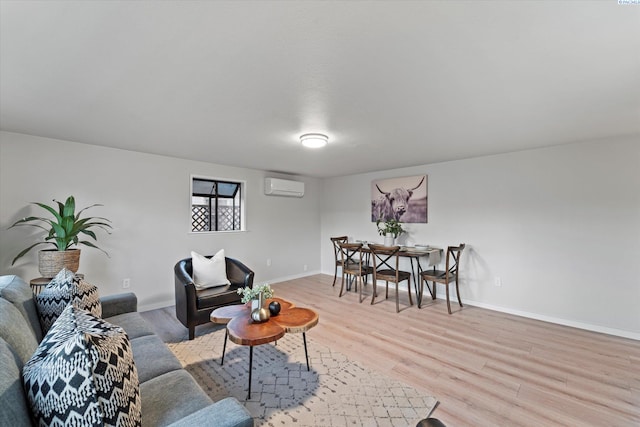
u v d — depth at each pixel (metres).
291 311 2.44
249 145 3.30
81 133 2.87
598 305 3.09
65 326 1.08
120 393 0.94
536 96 1.97
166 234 3.92
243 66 1.60
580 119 2.43
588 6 1.13
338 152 3.65
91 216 3.33
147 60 1.54
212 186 4.66
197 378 2.21
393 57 1.50
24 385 0.89
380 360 2.48
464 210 4.08
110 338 1.04
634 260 2.90
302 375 2.25
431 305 3.99
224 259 3.72
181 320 3.05
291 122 2.52
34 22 1.22
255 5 1.12
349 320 3.42
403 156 3.89
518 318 3.49
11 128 2.72
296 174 5.52
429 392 2.04
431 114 2.32
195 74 1.69
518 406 1.89
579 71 1.64
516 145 3.30
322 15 1.18
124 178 3.56
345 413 1.83
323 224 6.07
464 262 4.08
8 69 1.62
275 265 5.27
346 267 4.54
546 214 3.40
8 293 1.53
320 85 1.82
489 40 1.35
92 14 1.17
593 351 2.63
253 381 2.17
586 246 3.15
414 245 4.61
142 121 2.50
